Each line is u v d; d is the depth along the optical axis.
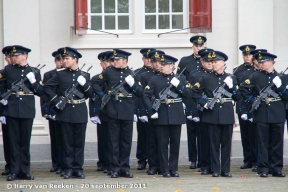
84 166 43.66
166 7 45.50
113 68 37.34
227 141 37.28
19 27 44.22
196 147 41.56
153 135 38.50
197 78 39.03
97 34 45.22
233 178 36.75
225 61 40.50
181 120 37.09
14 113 36.09
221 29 44.97
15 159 36.59
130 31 45.44
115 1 45.53
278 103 37.09
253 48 41.03
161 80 37.12
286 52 45.06
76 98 36.53
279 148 37.31
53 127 40.59
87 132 44.53
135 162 44.00
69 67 36.53
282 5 45.00
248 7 44.78
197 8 44.34
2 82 36.56
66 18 44.62
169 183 35.00
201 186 34.09
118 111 36.91
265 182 35.34
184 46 44.91
